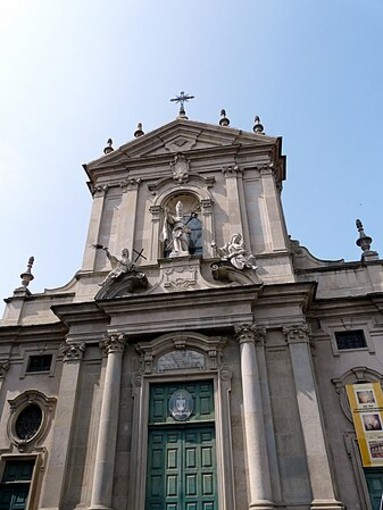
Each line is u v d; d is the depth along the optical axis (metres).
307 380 14.77
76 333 17.33
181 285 17.56
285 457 13.63
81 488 14.17
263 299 16.53
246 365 15.05
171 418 15.15
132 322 16.75
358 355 16.17
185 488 13.84
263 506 12.38
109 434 14.48
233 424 14.55
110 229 21.25
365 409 14.82
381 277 17.91
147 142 24.09
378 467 13.81
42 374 17.86
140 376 15.83
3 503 15.28
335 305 17.19
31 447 16.14
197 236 20.56
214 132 23.64
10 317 19.64
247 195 21.03
